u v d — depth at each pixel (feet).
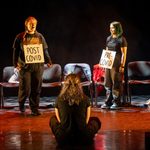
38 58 28.17
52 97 37.04
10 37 36.24
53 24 36.83
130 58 37.24
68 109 20.33
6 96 37.24
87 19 37.11
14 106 32.42
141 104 32.19
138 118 26.78
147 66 32.60
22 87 28.50
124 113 28.55
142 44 37.27
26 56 27.96
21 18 36.22
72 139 20.52
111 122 25.72
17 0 36.09
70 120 20.33
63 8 36.88
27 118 27.48
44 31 36.78
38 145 20.86
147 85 37.52
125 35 37.27
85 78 32.50
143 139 21.45
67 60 37.19
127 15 37.19
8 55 36.32
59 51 37.09
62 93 20.58
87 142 20.62
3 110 30.63
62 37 37.04
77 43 37.14
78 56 37.24
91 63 37.22
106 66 29.73
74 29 37.09
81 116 20.33
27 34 28.19
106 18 37.17
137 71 32.55
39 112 28.58
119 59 29.68
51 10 36.73
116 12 37.17
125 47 29.53
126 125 24.81
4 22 36.06
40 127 24.75
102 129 23.86
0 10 35.96
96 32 37.17
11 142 21.48
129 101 32.40
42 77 29.43
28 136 22.62
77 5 37.01
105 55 29.89
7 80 31.86
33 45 28.12
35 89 28.35
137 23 37.17
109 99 30.48
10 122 26.32
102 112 29.09
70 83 20.52
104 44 37.17
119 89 29.94
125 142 20.99
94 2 37.06
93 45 37.19
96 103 31.53
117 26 29.58
